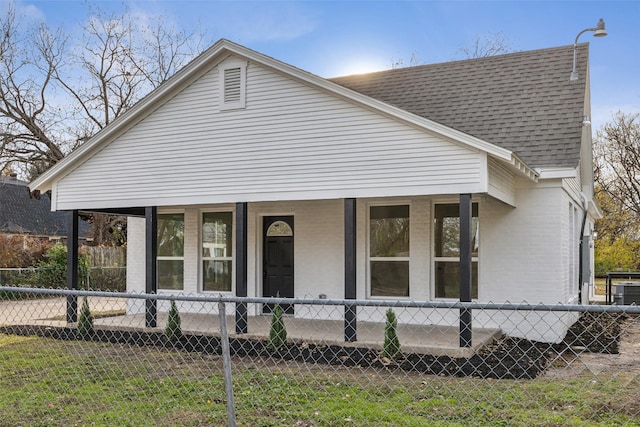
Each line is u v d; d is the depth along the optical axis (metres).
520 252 11.38
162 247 14.81
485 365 8.16
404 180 9.76
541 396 6.48
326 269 12.79
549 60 13.84
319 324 11.82
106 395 6.66
